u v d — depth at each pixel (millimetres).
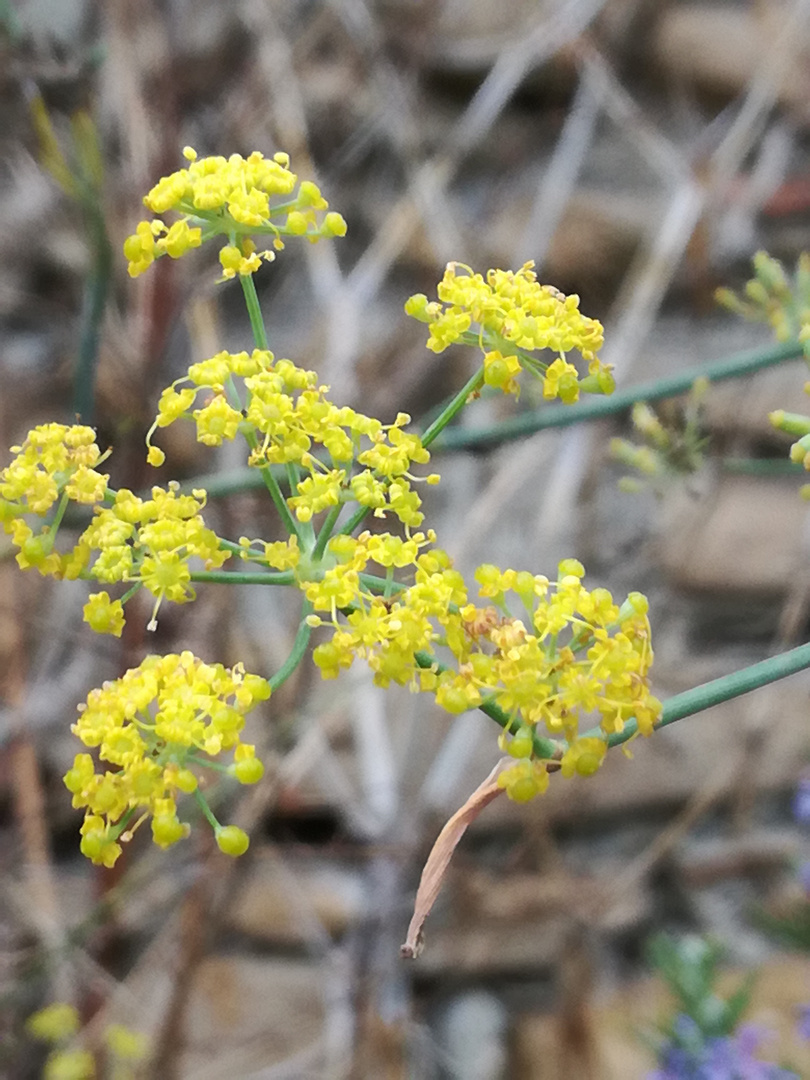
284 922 353
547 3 423
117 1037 312
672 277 405
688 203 375
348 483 164
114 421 316
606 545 375
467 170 437
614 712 158
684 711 164
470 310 164
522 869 355
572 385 165
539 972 358
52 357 405
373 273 388
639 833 371
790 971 341
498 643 157
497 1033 346
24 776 344
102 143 347
